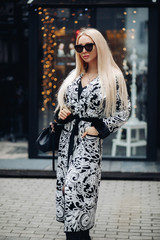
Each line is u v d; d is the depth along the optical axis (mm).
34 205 5254
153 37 7484
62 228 4449
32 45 7734
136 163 7426
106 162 7512
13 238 4156
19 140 9922
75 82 3697
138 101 7699
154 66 7523
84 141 3568
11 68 9891
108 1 7266
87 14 7594
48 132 3889
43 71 7773
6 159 7641
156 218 4750
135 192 5844
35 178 6672
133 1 7254
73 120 3645
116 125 3572
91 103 3568
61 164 3711
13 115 9930
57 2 7375
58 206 3746
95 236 4207
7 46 9820
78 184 3521
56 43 7715
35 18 7676
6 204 5297
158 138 9086
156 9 7438
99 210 5047
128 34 7578
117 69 3707
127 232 4316
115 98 3572
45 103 7785
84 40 3617
